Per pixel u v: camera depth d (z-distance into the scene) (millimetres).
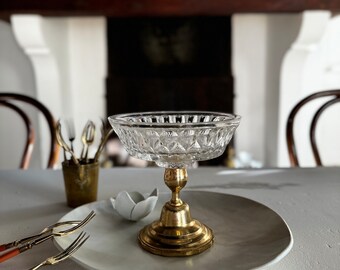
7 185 811
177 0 2041
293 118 1169
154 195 637
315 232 562
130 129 484
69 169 658
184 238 494
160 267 445
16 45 2576
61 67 2547
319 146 2730
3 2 2035
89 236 522
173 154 490
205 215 605
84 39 2738
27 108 2666
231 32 2516
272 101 2664
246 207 620
